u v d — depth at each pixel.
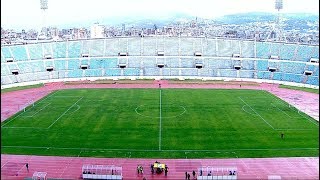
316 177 50.94
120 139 65.25
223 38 148.75
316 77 123.31
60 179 50.28
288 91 112.25
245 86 119.44
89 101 95.31
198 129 71.19
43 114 82.31
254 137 66.62
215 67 136.12
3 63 127.50
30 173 51.97
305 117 80.56
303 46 137.25
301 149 60.59
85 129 71.06
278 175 51.25
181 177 50.94
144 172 52.28
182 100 96.62
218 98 99.69
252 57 138.75
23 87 118.06
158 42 146.38
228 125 74.00
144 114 82.12
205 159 56.59
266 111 85.75
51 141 64.25
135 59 139.38
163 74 133.88
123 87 115.88
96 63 136.88
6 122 75.81
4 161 55.69
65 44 142.12
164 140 64.75
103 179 50.50
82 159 56.62
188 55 141.50
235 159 56.62
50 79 128.38
